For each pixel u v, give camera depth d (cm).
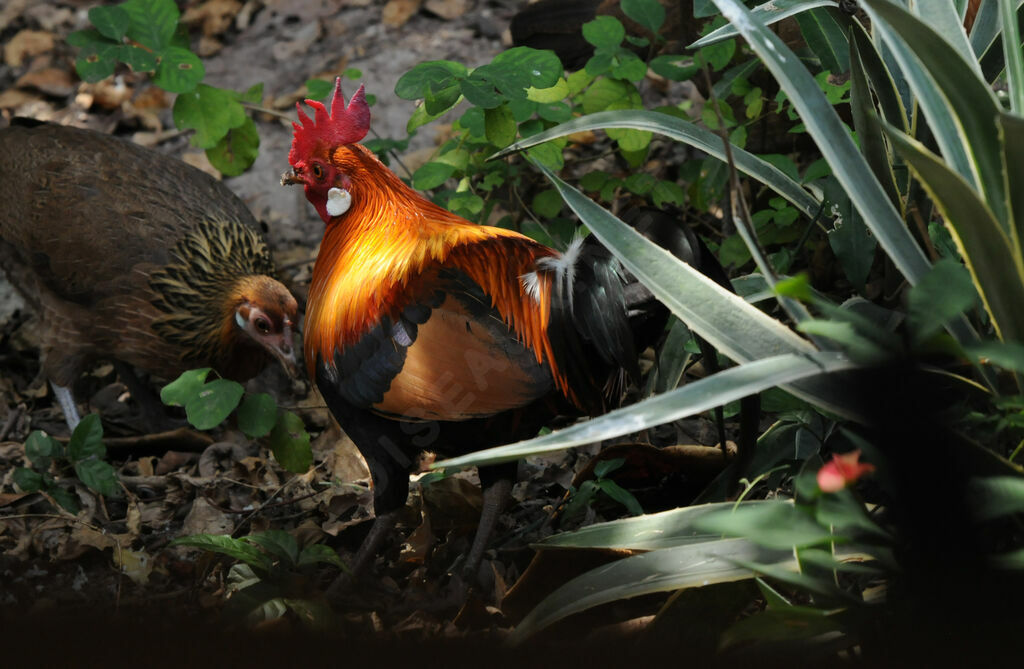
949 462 275
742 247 546
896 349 275
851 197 344
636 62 546
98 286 590
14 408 632
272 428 496
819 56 475
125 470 559
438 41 915
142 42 588
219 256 609
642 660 312
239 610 353
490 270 402
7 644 320
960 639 285
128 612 402
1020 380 324
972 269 312
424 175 555
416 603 404
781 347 331
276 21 972
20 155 625
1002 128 276
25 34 983
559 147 574
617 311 392
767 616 290
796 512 291
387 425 418
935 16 379
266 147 843
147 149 657
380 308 400
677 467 433
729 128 567
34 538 462
